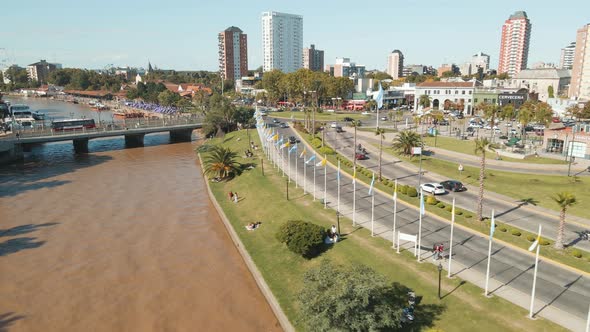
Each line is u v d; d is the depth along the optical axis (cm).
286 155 9569
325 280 3067
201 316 4019
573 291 3578
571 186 6638
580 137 8856
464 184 7038
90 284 4622
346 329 2847
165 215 6781
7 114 18475
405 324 3262
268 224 5769
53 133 11975
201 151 11981
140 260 5175
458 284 3744
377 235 4894
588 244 4550
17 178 9206
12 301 4303
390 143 10869
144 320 3972
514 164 8281
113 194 7962
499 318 3238
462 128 14100
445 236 4803
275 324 3866
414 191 6322
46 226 6297
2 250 5478
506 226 5078
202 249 5481
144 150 12875
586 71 19725
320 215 5622
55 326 3897
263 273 4588
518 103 19100
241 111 14538
